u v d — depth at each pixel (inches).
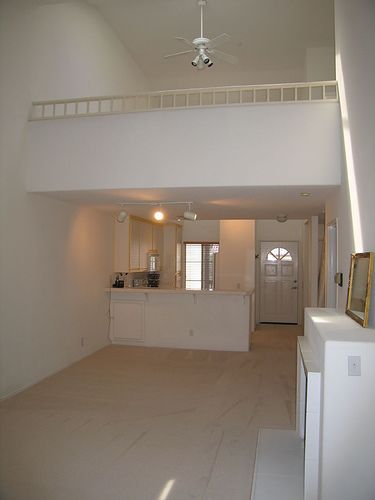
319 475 89.8
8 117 172.1
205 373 211.6
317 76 272.4
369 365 85.7
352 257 128.3
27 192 186.9
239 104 170.9
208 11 236.7
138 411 157.6
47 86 196.4
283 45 273.3
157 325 275.1
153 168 177.0
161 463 117.0
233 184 171.0
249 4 229.1
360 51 126.7
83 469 113.3
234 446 128.3
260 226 392.8
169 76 321.4
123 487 104.3
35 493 101.3
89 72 232.5
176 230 399.9
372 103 112.7
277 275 390.0
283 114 168.7
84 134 182.9
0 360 168.4
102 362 232.4
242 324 265.6
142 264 328.5
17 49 176.1
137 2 228.8
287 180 167.9
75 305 232.7
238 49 278.8
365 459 86.0
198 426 143.9
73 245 230.4
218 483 106.7
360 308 112.3
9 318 174.1
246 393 180.4
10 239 174.4
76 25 219.3
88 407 161.6
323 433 87.1
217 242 419.5
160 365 226.8
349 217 146.3
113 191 186.5
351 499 86.3
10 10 171.3
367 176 119.3
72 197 204.1
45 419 149.0
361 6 124.6
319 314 129.9
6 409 159.0
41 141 185.9
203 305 270.2
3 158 169.2
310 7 230.7
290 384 194.1
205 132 173.3
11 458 119.5
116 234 289.9
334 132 165.9
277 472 112.1
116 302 279.7
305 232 354.9
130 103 286.2
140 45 277.7
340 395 86.5
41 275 198.4
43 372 199.8
